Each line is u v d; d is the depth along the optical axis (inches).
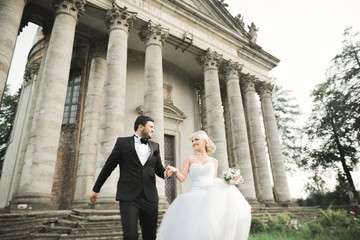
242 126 675.4
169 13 635.5
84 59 644.1
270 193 676.1
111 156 131.0
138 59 734.5
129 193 121.8
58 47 415.5
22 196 323.0
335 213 419.8
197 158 146.9
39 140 354.0
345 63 1040.8
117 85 458.9
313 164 1117.1
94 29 618.8
